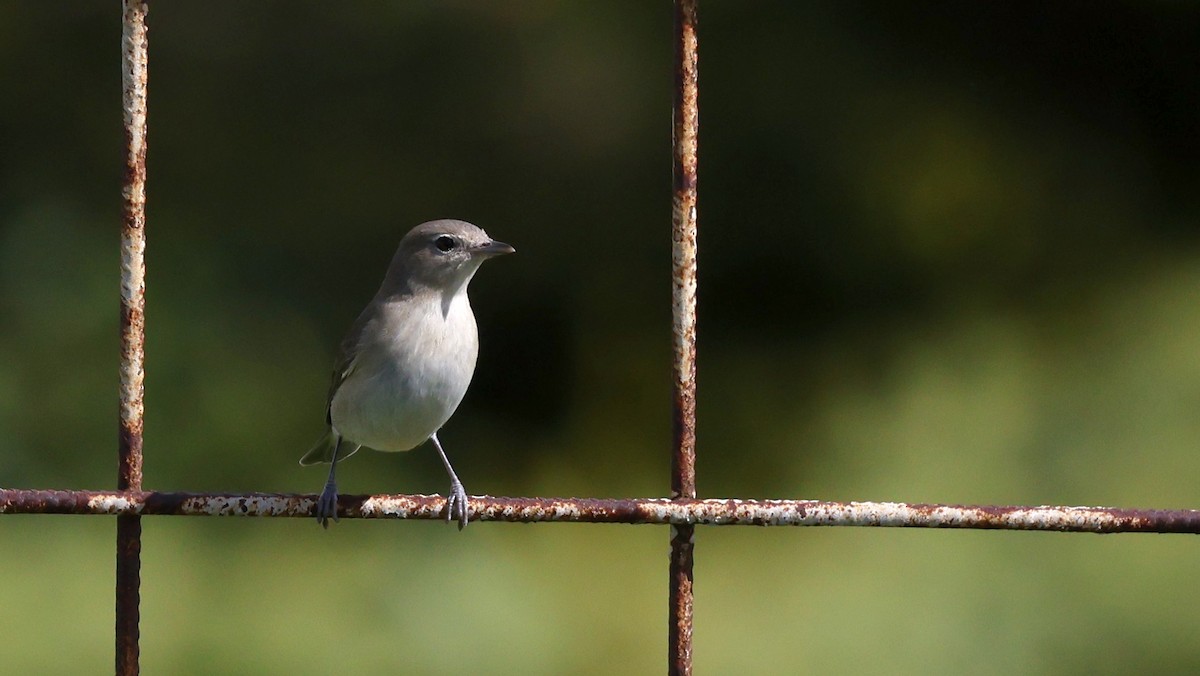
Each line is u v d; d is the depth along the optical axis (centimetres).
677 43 354
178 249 1408
